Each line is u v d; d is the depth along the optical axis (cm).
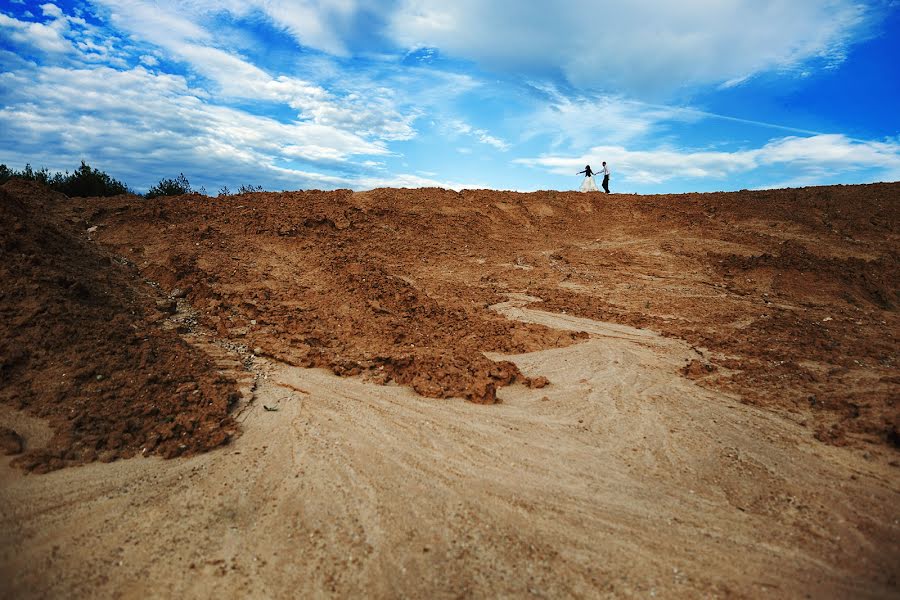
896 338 988
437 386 714
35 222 934
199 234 1248
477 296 1263
